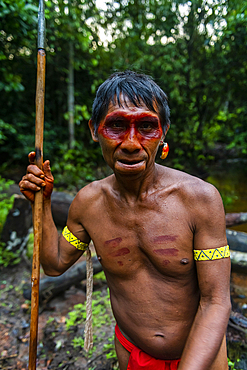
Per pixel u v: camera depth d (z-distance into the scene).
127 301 1.14
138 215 1.07
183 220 1.02
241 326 2.29
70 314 2.53
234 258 3.11
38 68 1.11
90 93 8.59
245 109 8.57
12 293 2.97
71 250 1.30
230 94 7.81
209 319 0.94
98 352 2.15
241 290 2.94
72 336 2.33
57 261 1.29
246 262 3.05
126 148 0.93
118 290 1.17
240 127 9.53
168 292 1.07
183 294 1.08
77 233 1.28
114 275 1.15
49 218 1.27
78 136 8.45
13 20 3.96
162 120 1.07
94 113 1.08
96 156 8.14
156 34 6.88
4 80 5.55
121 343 1.29
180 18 6.56
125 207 1.09
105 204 1.14
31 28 4.22
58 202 4.35
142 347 1.17
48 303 2.76
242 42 5.92
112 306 1.25
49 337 2.33
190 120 8.62
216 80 7.08
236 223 3.35
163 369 1.19
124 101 0.95
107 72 7.75
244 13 5.13
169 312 1.09
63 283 2.74
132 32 6.70
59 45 6.70
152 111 0.98
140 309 1.11
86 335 1.39
